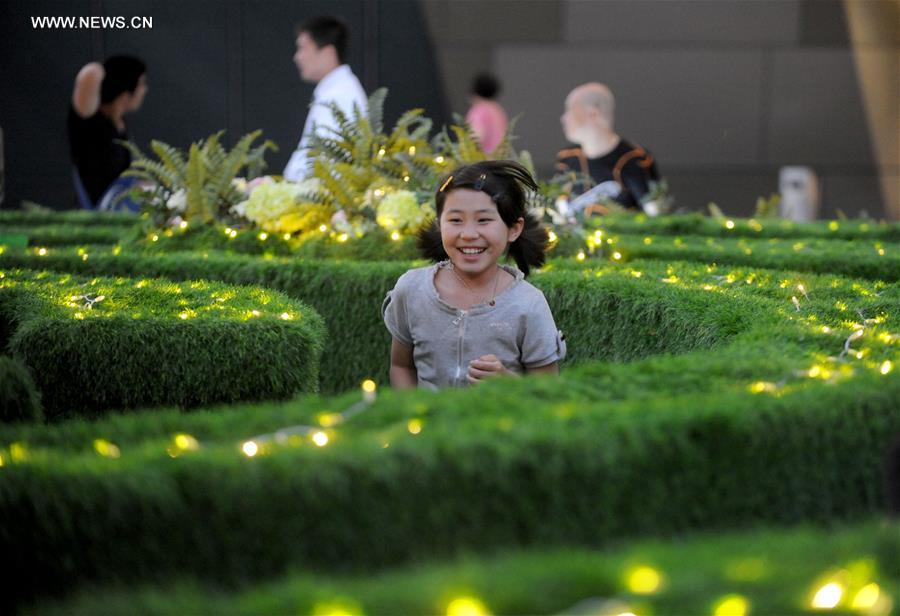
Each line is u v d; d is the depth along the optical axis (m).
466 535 3.09
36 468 3.01
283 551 3.02
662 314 6.14
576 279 6.72
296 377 5.41
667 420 3.30
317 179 8.98
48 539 3.01
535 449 3.12
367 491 3.02
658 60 17.66
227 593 3.00
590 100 11.64
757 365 4.18
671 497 3.31
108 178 12.88
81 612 2.67
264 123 17.67
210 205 9.01
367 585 2.59
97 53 17.34
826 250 8.69
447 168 8.66
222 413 3.72
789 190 17.58
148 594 2.72
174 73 17.52
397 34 17.45
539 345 5.49
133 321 5.34
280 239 8.70
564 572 2.55
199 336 5.32
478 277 5.57
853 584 2.48
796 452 3.52
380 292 7.21
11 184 17.39
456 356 5.48
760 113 17.78
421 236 5.84
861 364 4.36
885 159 17.84
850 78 17.72
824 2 17.58
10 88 17.30
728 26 17.59
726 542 2.82
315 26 11.19
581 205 10.53
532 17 17.50
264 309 5.84
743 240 9.54
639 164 11.70
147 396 5.36
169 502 2.98
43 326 5.31
